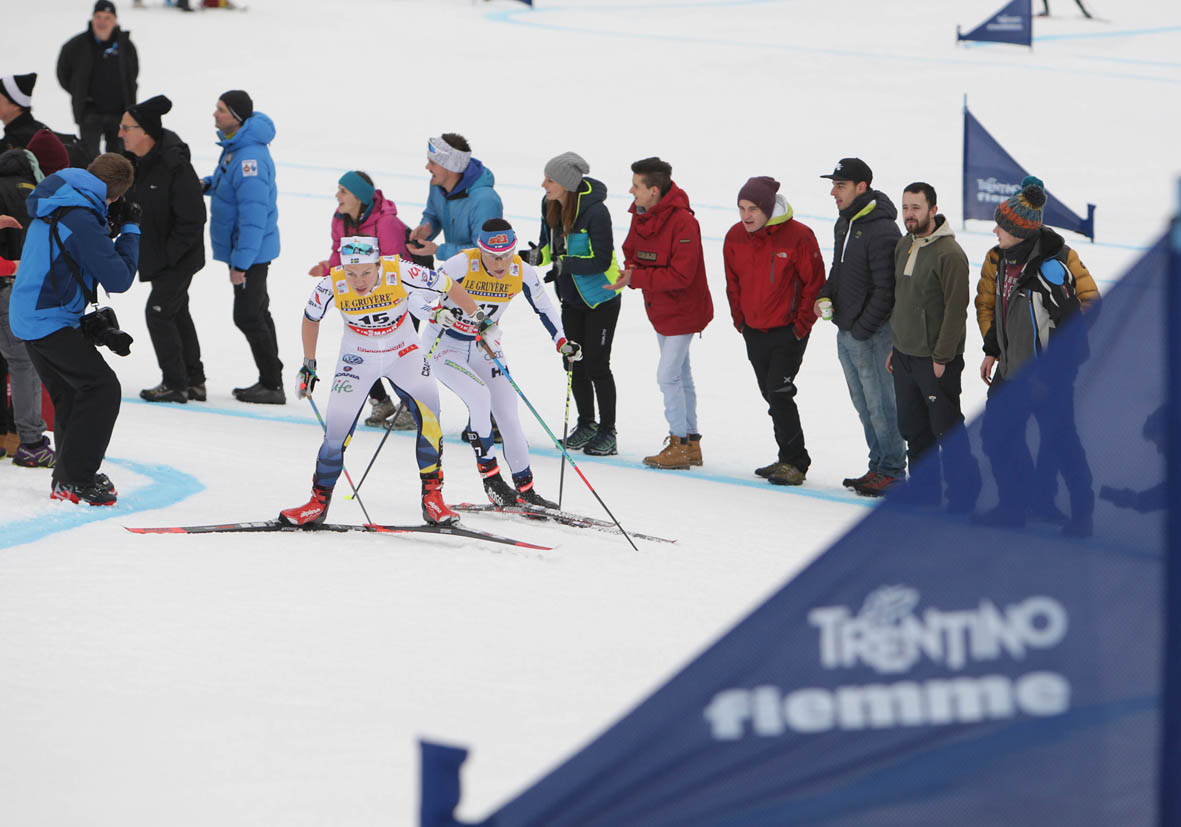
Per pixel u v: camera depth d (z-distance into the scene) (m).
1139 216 55.12
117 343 20.25
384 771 11.38
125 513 20.72
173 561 18.11
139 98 74.62
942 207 57.31
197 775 11.23
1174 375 5.59
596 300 28.97
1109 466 5.64
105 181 21.25
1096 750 5.64
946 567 5.69
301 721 12.67
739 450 30.95
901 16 109.12
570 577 18.80
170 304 31.08
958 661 5.70
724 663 5.77
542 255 29.66
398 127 70.50
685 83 82.62
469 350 22.31
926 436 25.47
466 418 32.81
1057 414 5.65
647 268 28.00
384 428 30.92
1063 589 5.66
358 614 16.38
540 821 5.86
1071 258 21.33
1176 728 5.60
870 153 66.56
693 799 5.78
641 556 20.25
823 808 5.73
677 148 67.31
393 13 105.75
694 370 38.00
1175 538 5.59
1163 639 5.60
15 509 20.34
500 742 12.27
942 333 24.28
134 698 13.11
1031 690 5.67
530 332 41.31
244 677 13.91
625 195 57.88
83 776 11.15
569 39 97.12
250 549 19.08
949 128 71.81
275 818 10.31
